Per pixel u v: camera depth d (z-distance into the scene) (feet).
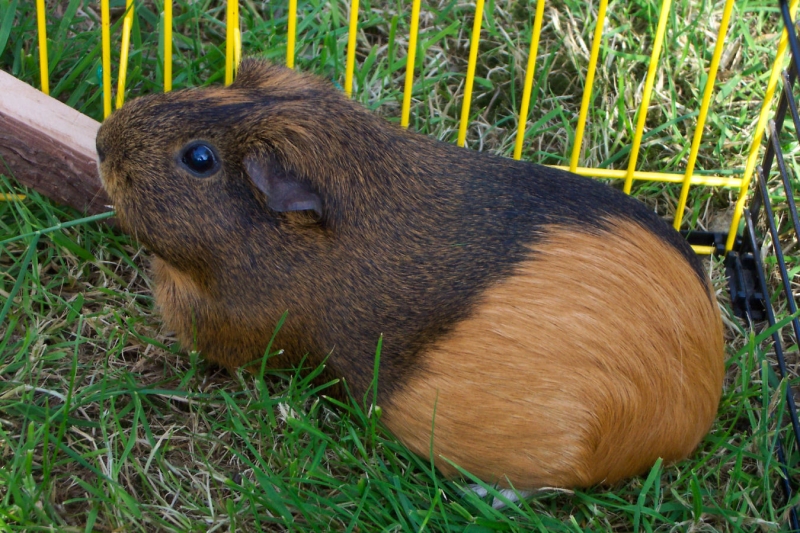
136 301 2.02
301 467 1.84
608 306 1.76
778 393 1.92
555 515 1.85
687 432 1.82
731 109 2.37
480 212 1.80
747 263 2.18
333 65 2.29
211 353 1.93
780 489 1.90
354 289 1.79
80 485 1.79
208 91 1.80
